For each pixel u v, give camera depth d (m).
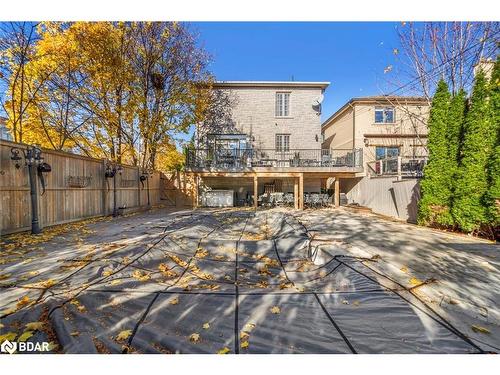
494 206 5.90
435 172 7.54
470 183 6.48
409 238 6.05
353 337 2.10
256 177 12.34
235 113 15.47
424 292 2.99
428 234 6.58
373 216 10.20
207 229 7.09
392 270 3.73
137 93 13.38
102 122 12.77
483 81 6.55
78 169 7.61
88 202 8.10
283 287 3.31
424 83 12.25
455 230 7.02
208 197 13.92
